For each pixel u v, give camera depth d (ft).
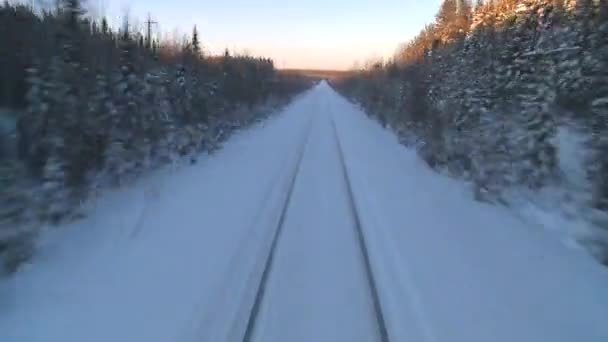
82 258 29.12
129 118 51.47
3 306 23.20
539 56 74.69
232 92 116.78
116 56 53.57
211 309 23.09
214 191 47.52
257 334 21.02
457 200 46.29
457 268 28.68
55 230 32.99
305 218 38.73
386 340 20.72
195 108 80.94
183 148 67.00
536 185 47.11
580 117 63.00
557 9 86.53
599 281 27.63
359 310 23.29
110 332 21.07
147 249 30.86
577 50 71.20
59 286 25.32
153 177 52.11
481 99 73.77
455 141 65.05
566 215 38.93
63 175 36.96
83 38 44.55
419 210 41.93
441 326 21.98
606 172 40.68
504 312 23.53
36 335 20.79
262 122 127.13
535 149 49.75
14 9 51.29
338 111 188.65
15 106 50.49
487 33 90.74
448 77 91.35
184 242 32.35
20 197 29.50
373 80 199.93
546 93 56.80
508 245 33.17
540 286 26.63
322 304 23.80
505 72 75.56
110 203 40.75
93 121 43.86
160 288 25.30
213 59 124.26
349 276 27.20
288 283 26.17
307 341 20.59
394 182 54.29
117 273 27.07
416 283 26.40
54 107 39.52
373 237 34.09
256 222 37.32
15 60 50.26
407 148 87.45
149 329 21.34
